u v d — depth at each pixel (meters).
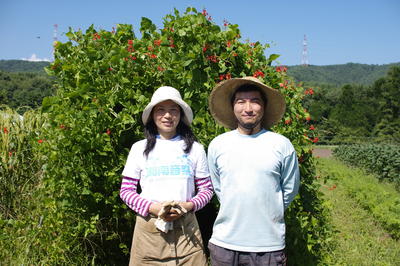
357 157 17.05
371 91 64.19
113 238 3.55
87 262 3.43
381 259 4.44
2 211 3.99
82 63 3.55
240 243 2.15
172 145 2.46
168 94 2.42
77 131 3.12
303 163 3.85
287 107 3.74
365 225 5.92
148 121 2.54
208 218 4.06
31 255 3.47
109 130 3.30
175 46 3.54
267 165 2.15
